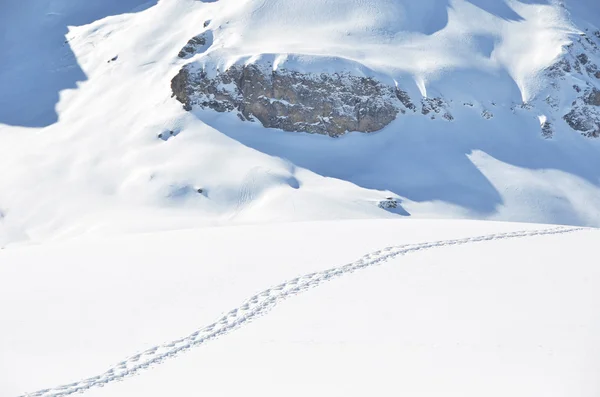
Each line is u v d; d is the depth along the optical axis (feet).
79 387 55.62
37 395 54.39
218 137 332.80
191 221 265.13
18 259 95.14
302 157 329.31
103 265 89.61
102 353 62.75
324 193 288.92
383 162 329.31
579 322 65.16
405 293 74.95
